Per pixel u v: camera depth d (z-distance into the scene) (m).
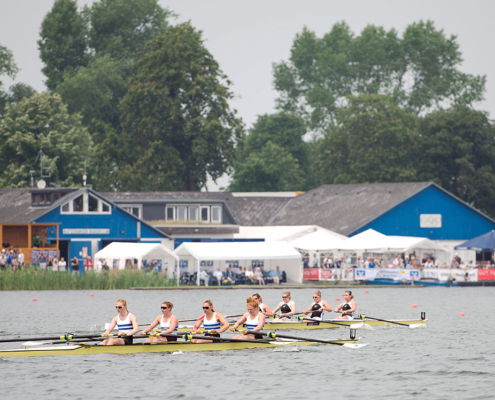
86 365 97.38
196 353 106.69
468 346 115.38
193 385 86.12
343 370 94.88
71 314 161.12
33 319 151.25
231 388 84.69
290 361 101.19
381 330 136.75
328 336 127.62
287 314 137.12
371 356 105.62
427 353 108.25
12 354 103.38
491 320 154.00
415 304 192.12
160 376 90.88
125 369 94.94
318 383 87.12
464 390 83.25
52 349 104.06
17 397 81.06
